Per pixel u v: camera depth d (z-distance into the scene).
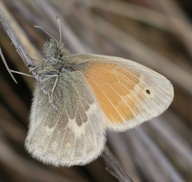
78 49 0.19
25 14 0.18
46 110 0.16
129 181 0.16
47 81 0.16
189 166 0.19
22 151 0.20
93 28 0.20
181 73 0.21
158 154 0.19
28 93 0.19
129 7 0.21
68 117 0.16
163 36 0.21
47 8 0.19
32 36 0.18
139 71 0.16
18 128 0.20
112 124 0.16
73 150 0.16
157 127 0.19
